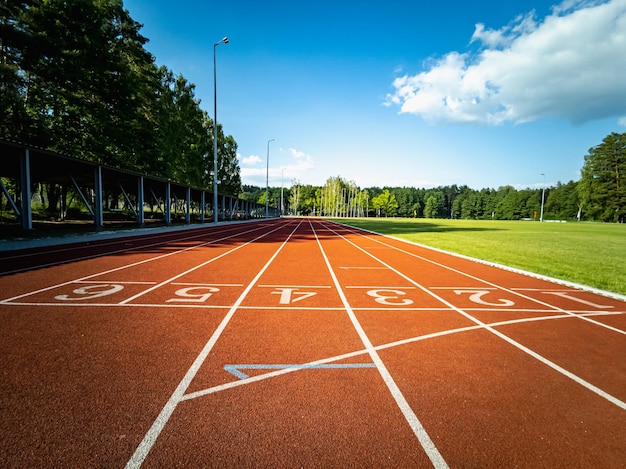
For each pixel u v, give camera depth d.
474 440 2.47
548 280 8.77
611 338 4.72
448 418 2.74
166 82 42.69
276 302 6.18
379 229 34.41
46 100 22.91
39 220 24.77
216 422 2.59
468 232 30.02
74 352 3.78
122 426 2.50
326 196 133.12
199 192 42.19
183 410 2.72
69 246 13.55
